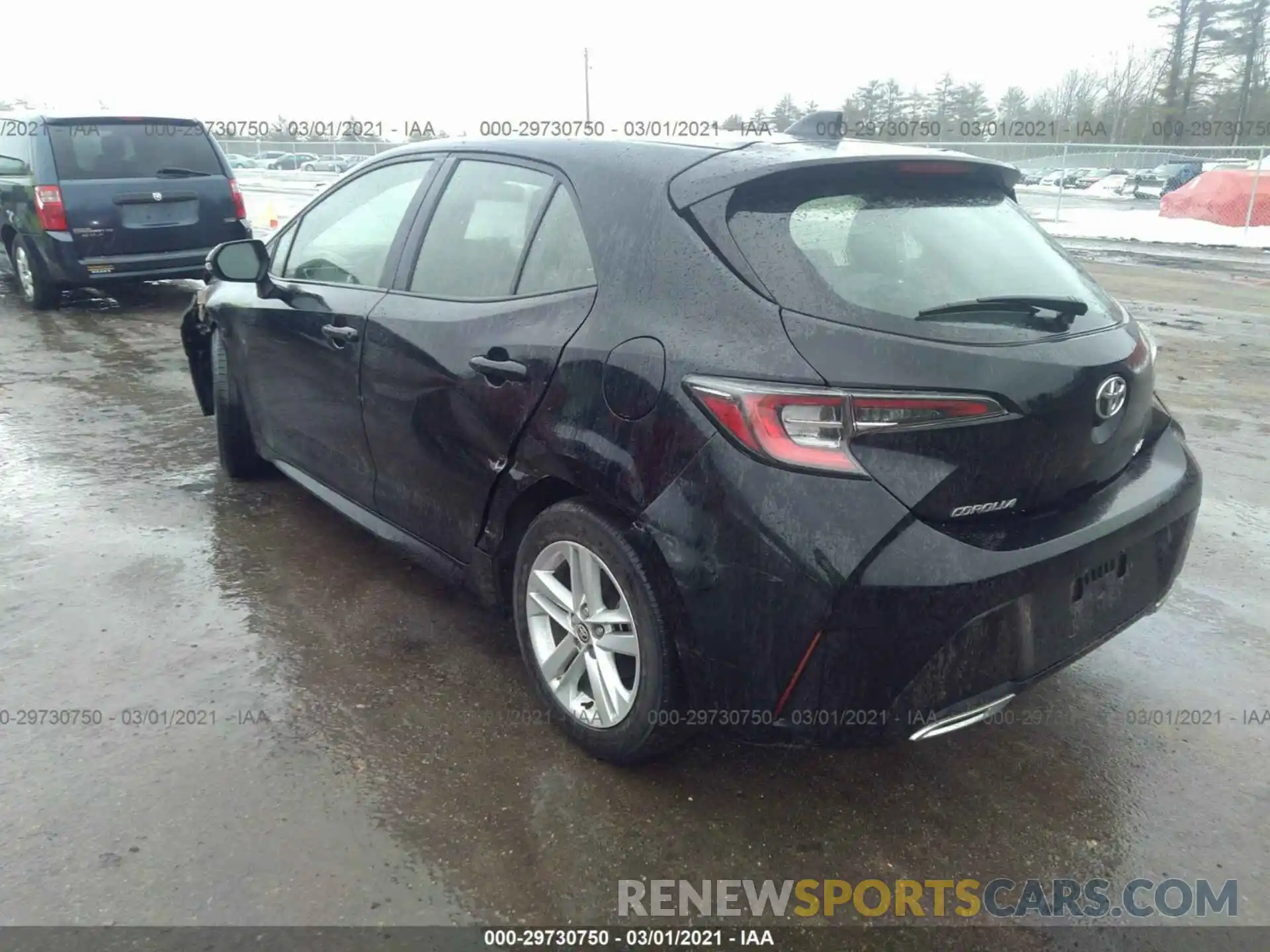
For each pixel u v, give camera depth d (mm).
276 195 21078
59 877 2314
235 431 4664
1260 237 19078
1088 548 2402
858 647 2201
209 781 2656
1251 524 4531
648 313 2473
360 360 3443
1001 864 2451
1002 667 2328
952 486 2227
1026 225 2900
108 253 8703
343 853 2416
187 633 3422
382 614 3600
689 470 2312
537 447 2711
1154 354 2807
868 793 2688
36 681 3104
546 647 2891
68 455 5219
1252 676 3279
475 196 3205
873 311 2273
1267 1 58156
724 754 2832
